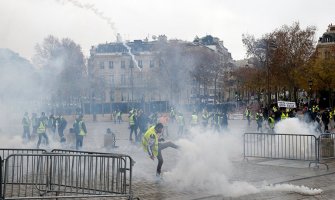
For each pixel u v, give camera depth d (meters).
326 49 102.56
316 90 75.75
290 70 73.25
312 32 74.12
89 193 10.33
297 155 17.41
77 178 10.51
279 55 73.31
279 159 17.39
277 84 74.69
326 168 15.52
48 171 11.03
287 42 73.75
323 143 17.52
